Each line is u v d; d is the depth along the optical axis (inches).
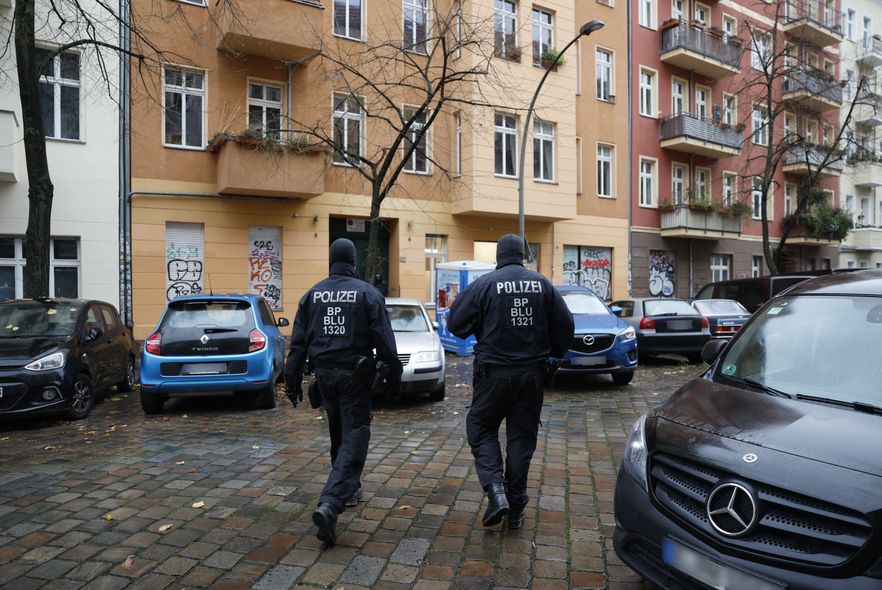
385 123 674.8
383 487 189.2
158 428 275.3
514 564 136.3
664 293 965.8
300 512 168.1
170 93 579.8
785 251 1188.5
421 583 127.7
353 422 155.9
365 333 158.7
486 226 764.0
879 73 1371.8
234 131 597.3
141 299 562.9
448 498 179.0
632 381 418.3
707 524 101.1
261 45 587.2
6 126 474.9
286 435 260.5
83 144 537.0
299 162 594.6
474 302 156.3
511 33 717.3
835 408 113.3
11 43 497.7
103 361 331.6
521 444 155.2
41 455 228.4
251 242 620.7
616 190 899.4
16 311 318.7
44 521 161.2
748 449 102.9
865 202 1412.4
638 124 927.7
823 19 1162.6
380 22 674.2
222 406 329.7
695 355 535.5
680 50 927.0
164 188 572.4
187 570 133.3
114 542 147.9
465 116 645.3
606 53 900.6
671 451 111.9
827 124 1175.0
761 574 91.9
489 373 152.5
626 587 126.3
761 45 1069.8
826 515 88.6
